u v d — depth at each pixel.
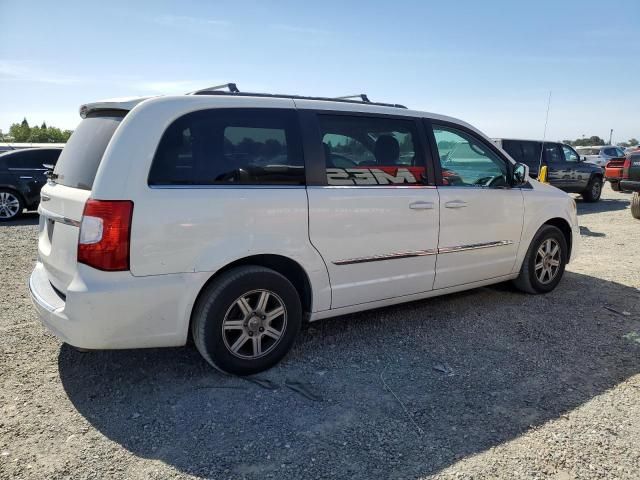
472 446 2.67
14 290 5.31
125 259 2.85
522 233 4.95
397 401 3.12
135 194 2.89
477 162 4.62
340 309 3.80
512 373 3.52
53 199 3.32
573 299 5.16
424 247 4.16
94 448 2.62
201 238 3.06
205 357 3.24
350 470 2.47
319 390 3.23
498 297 5.20
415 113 4.24
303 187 3.48
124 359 3.65
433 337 4.13
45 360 3.62
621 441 2.73
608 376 3.49
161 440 2.70
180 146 3.08
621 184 11.22
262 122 3.40
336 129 3.72
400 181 4.01
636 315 4.71
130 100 3.19
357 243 3.74
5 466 2.46
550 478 2.42
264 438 2.72
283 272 3.64
